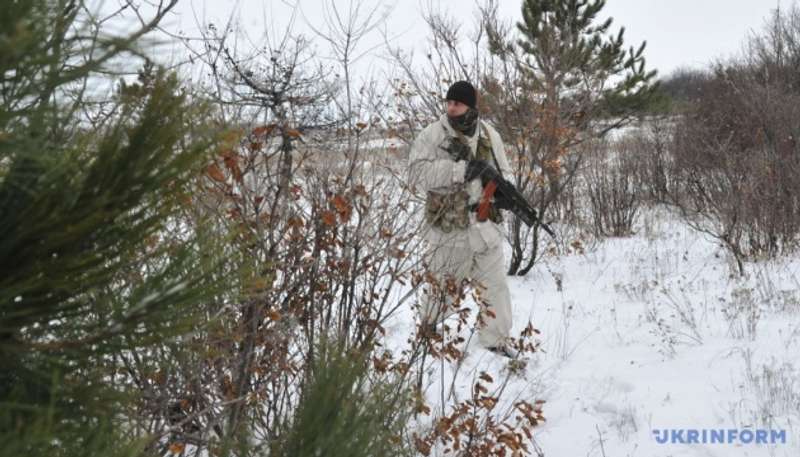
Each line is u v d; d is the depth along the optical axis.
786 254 7.03
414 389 2.41
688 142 9.73
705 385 3.88
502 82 6.24
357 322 2.68
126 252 0.99
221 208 2.12
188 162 0.97
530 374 4.19
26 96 0.83
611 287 6.20
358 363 1.57
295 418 1.52
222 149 1.03
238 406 2.00
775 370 3.96
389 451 1.59
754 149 8.41
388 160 3.28
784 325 4.77
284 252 2.37
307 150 2.57
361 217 2.65
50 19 0.81
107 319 1.01
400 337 4.00
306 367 2.31
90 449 1.01
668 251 7.46
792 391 3.67
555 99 6.21
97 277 0.96
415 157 3.86
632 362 4.28
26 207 0.90
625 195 9.26
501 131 6.29
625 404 3.71
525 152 6.02
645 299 5.67
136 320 1.00
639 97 12.66
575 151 7.87
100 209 0.91
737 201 7.05
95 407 1.06
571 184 8.88
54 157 0.92
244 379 2.09
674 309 5.32
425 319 3.10
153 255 1.10
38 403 1.02
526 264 7.24
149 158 0.94
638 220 9.59
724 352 4.34
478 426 3.10
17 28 0.74
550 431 3.52
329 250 2.57
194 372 1.89
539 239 7.94
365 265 2.69
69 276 0.94
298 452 1.45
